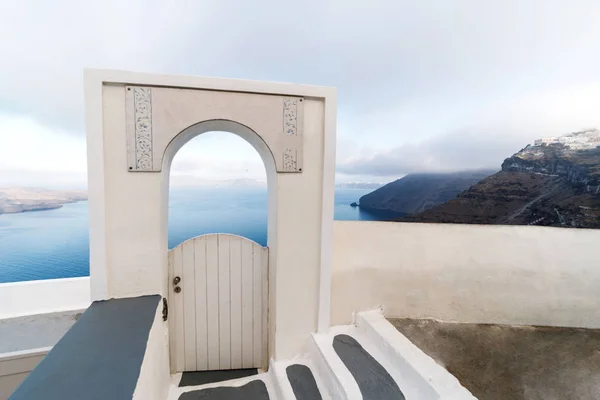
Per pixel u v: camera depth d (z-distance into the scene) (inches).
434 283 102.7
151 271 74.7
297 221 84.8
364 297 98.9
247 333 96.2
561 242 103.1
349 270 96.6
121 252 72.5
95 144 67.5
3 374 95.0
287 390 73.4
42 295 134.4
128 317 62.0
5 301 128.3
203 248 91.8
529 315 103.3
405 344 77.3
